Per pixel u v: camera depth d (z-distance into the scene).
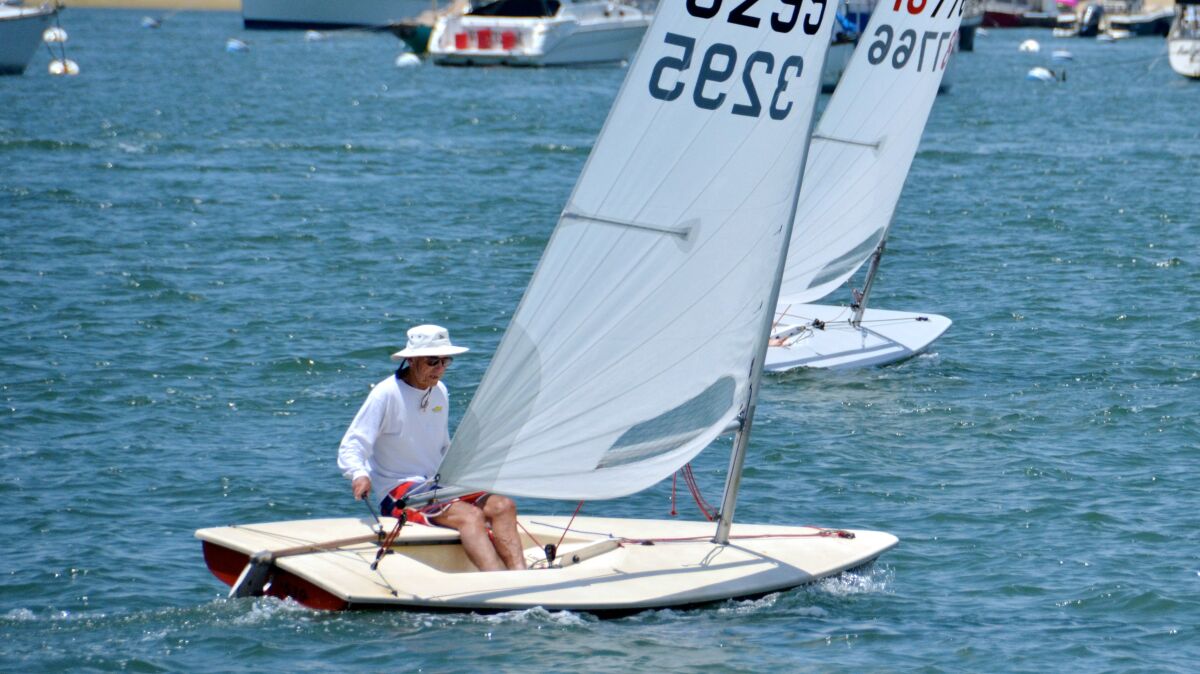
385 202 116.19
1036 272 89.31
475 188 126.38
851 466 49.81
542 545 37.97
